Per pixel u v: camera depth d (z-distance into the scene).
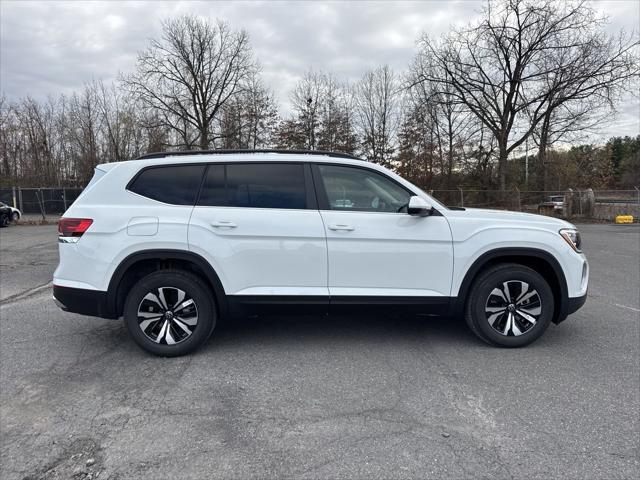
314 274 3.91
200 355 4.00
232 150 4.16
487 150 31.84
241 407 3.06
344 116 40.78
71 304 3.86
